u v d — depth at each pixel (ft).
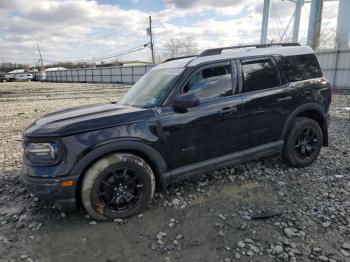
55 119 11.04
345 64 60.49
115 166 10.52
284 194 12.26
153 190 11.41
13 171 16.88
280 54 14.34
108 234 9.98
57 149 9.85
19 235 10.12
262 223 10.19
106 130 10.34
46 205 12.21
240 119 12.80
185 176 12.02
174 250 8.96
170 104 11.55
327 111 15.56
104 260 8.66
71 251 9.14
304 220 10.18
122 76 136.77
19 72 240.73
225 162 12.79
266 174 14.44
